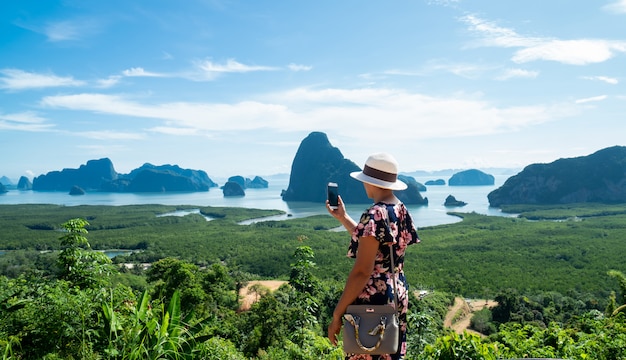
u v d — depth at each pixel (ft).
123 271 181.57
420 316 16.43
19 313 10.43
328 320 57.31
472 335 10.64
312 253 25.12
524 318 102.53
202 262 234.38
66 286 12.26
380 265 6.51
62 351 9.92
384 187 6.63
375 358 6.32
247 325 63.72
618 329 14.56
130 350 8.65
